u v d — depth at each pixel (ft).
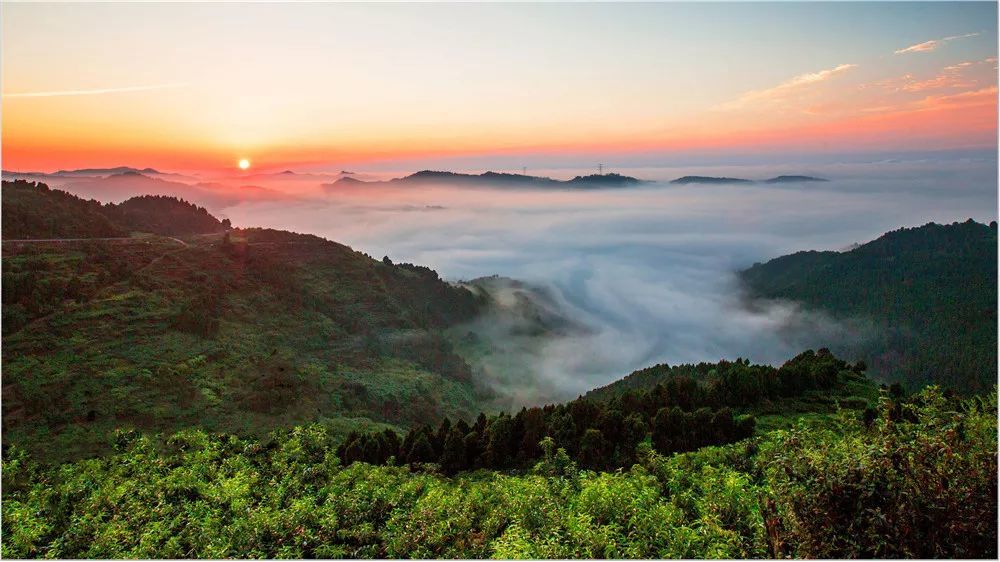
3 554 103.40
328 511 107.34
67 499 124.57
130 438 179.42
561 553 71.36
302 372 400.67
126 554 98.17
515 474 142.72
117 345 381.81
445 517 98.84
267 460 151.43
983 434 48.39
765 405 171.12
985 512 43.14
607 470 133.49
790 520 47.19
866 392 185.16
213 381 359.66
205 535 100.01
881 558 43.14
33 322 382.42
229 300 506.48
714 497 78.79
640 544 72.69
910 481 44.19
